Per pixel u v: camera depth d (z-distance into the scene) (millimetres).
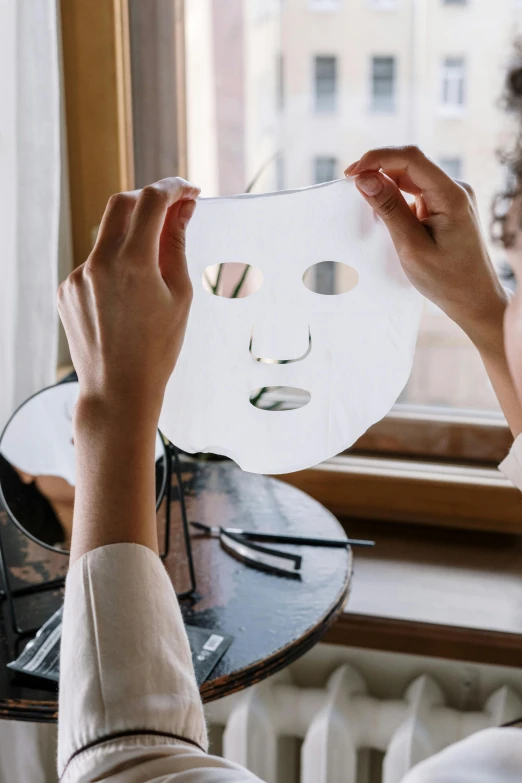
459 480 1157
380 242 667
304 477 1204
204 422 704
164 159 1209
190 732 488
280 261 672
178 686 485
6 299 969
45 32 928
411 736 938
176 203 560
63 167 1167
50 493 822
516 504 1141
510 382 649
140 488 517
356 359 695
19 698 686
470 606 1022
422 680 1023
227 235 667
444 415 1225
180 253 556
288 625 778
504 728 514
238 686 711
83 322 529
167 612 504
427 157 623
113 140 1151
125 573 496
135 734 463
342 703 994
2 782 1051
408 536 1188
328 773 974
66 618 503
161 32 1151
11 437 818
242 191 1217
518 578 1086
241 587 844
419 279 654
